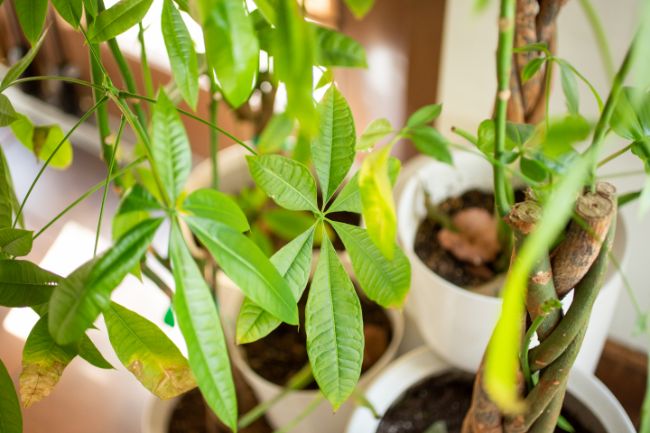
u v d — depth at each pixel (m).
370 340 0.95
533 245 0.31
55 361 0.49
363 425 0.76
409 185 0.86
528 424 0.57
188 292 0.41
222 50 0.37
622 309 0.96
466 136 0.55
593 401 0.72
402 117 1.07
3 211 0.56
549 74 0.57
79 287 0.40
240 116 0.98
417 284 0.77
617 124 0.47
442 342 0.77
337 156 0.49
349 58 0.56
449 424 0.79
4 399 0.49
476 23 0.85
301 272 0.48
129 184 0.71
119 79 1.30
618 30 0.75
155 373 0.49
